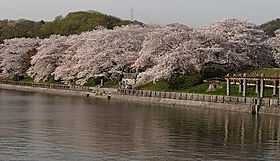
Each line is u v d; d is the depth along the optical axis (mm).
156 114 42812
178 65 58812
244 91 46719
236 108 46281
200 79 60656
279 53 73312
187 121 37344
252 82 55375
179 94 54969
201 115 42062
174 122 36594
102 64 75500
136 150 24484
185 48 58469
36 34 141125
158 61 60156
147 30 82875
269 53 68188
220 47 60438
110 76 76625
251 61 64875
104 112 44469
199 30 68312
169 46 63594
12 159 21766
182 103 53594
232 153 24312
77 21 138500
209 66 62562
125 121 36906
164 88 63312
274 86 47688
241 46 63719
